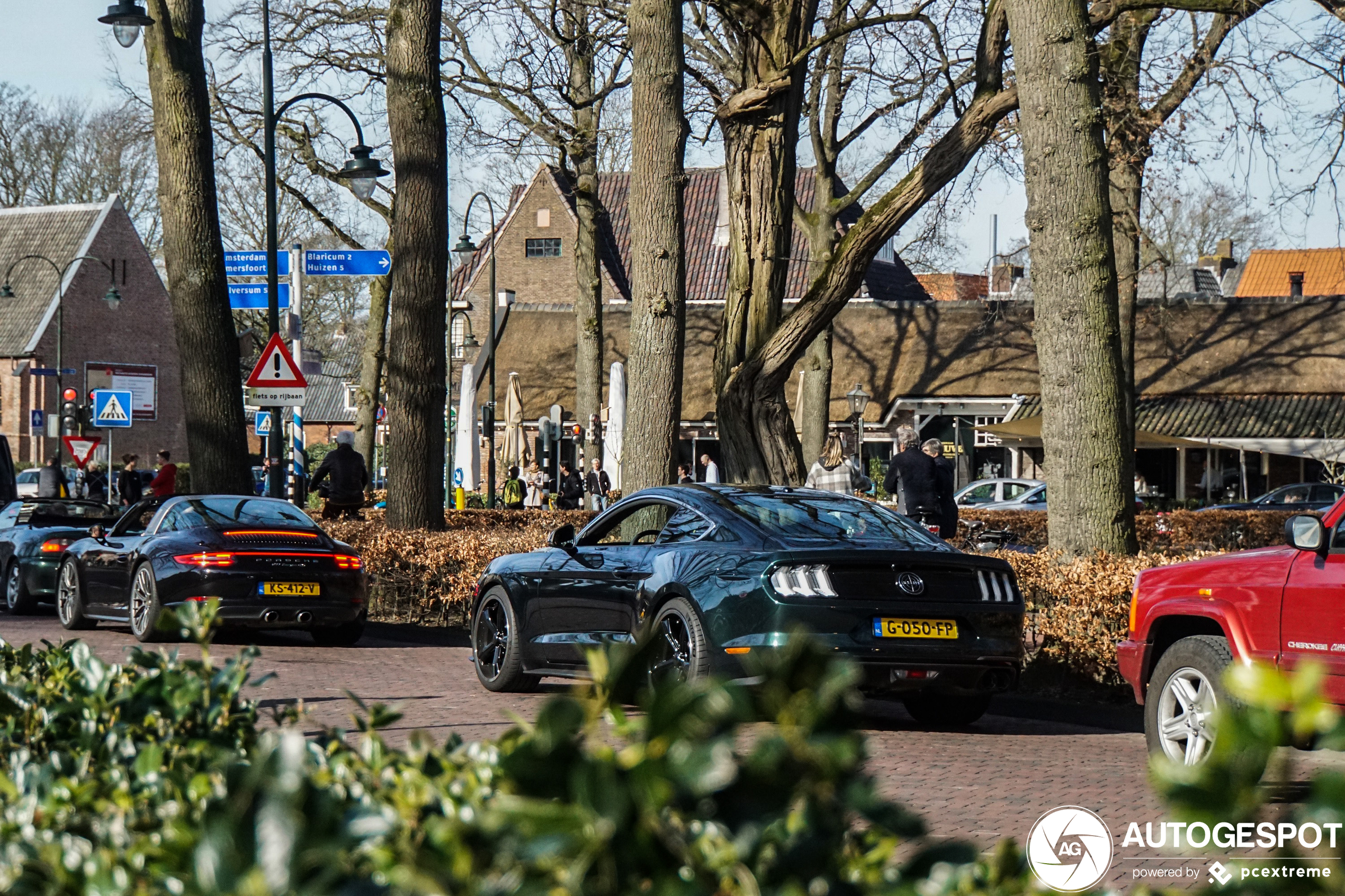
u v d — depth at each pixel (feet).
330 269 77.30
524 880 5.33
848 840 6.79
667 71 51.88
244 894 5.06
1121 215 81.35
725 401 58.23
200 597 46.32
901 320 143.64
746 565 30.22
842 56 81.92
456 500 111.34
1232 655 25.13
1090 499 39.73
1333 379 125.59
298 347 78.07
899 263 185.78
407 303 61.52
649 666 6.00
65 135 206.28
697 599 30.73
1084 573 35.86
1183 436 121.70
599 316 105.29
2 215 212.43
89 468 110.11
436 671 41.86
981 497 111.96
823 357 104.88
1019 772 26.71
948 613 30.19
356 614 48.52
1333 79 56.80
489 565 38.37
